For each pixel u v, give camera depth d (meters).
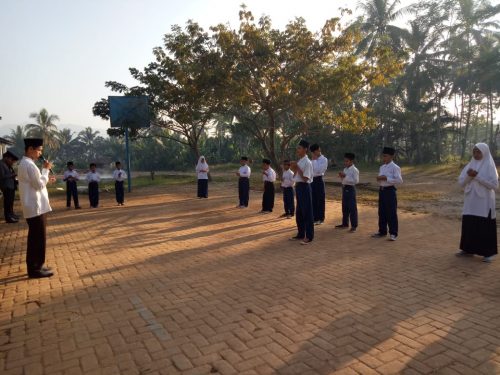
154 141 51.38
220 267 5.90
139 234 8.50
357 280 5.19
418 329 3.72
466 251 6.15
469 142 54.53
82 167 57.25
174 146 50.06
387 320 3.94
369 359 3.21
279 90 14.88
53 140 55.06
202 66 15.93
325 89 14.97
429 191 16.62
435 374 2.98
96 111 21.72
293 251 6.78
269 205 11.40
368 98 35.47
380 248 6.90
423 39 30.66
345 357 3.25
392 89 34.12
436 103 33.53
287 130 29.64
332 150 34.50
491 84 30.66
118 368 3.17
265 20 15.41
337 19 15.30
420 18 30.58
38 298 4.74
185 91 17.23
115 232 8.79
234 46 14.98
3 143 21.50
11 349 3.52
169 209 12.47
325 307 4.30
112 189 21.30
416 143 35.16
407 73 31.31
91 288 5.06
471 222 6.02
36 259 5.56
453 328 3.73
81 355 3.38
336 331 3.71
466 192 6.09
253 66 15.54
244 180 12.43
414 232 8.26
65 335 3.76
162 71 20.36
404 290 4.78
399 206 12.23
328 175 28.66
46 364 3.26
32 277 5.57
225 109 17.73
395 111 34.06
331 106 17.34
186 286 5.07
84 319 4.11
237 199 15.02
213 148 49.69
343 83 14.96
